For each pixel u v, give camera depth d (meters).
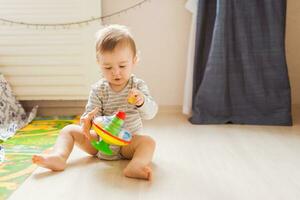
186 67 1.91
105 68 1.17
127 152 1.18
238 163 1.18
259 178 1.05
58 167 1.09
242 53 1.68
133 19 1.88
